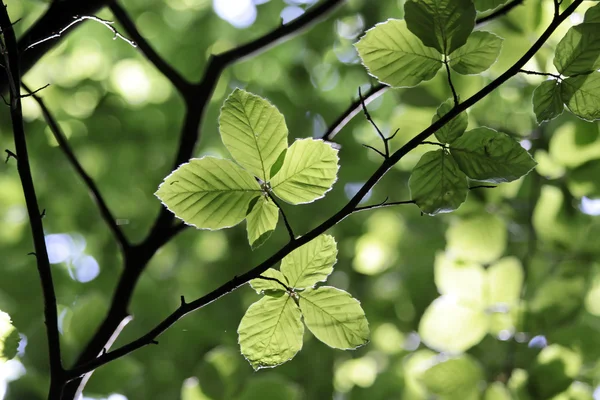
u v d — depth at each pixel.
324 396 3.78
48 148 4.25
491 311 2.09
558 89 1.71
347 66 4.93
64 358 2.44
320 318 1.73
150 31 5.16
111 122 4.70
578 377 2.14
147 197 4.82
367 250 3.68
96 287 4.42
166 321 1.72
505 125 2.81
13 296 4.03
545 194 2.20
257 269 1.70
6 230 4.32
